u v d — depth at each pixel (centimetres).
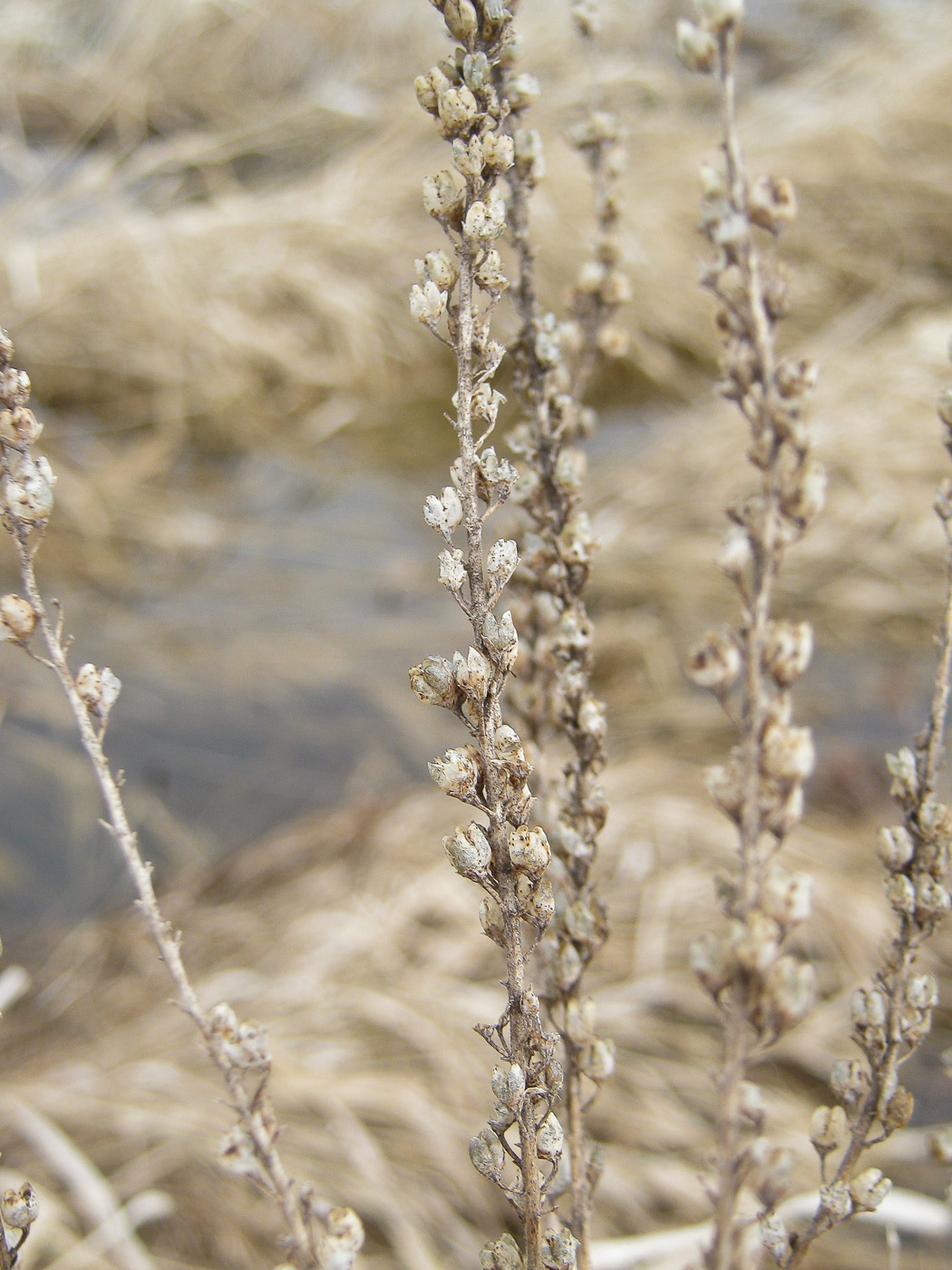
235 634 101
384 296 158
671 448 129
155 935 25
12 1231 26
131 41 205
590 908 28
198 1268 51
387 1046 63
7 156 183
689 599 107
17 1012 68
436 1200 54
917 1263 49
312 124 195
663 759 86
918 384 133
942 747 26
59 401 142
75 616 103
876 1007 26
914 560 109
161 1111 57
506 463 25
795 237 168
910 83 196
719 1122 23
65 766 86
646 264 157
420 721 92
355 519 121
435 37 209
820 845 75
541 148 30
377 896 73
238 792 85
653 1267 48
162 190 183
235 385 142
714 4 22
